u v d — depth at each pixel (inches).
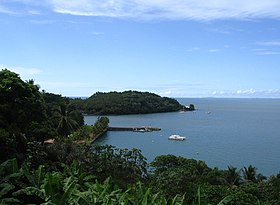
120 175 1173.7
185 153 3083.2
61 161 1028.5
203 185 1038.4
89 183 570.3
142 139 3858.3
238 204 926.4
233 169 1638.8
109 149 1274.6
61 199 412.2
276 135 4598.9
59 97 2736.2
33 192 450.6
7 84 995.3
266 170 2477.9
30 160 922.1
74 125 2301.9
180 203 465.4
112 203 438.9
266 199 1248.2
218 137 4291.3
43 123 1109.7
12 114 981.2
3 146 877.8
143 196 454.0
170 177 951.6
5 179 508.7
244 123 6491.1
